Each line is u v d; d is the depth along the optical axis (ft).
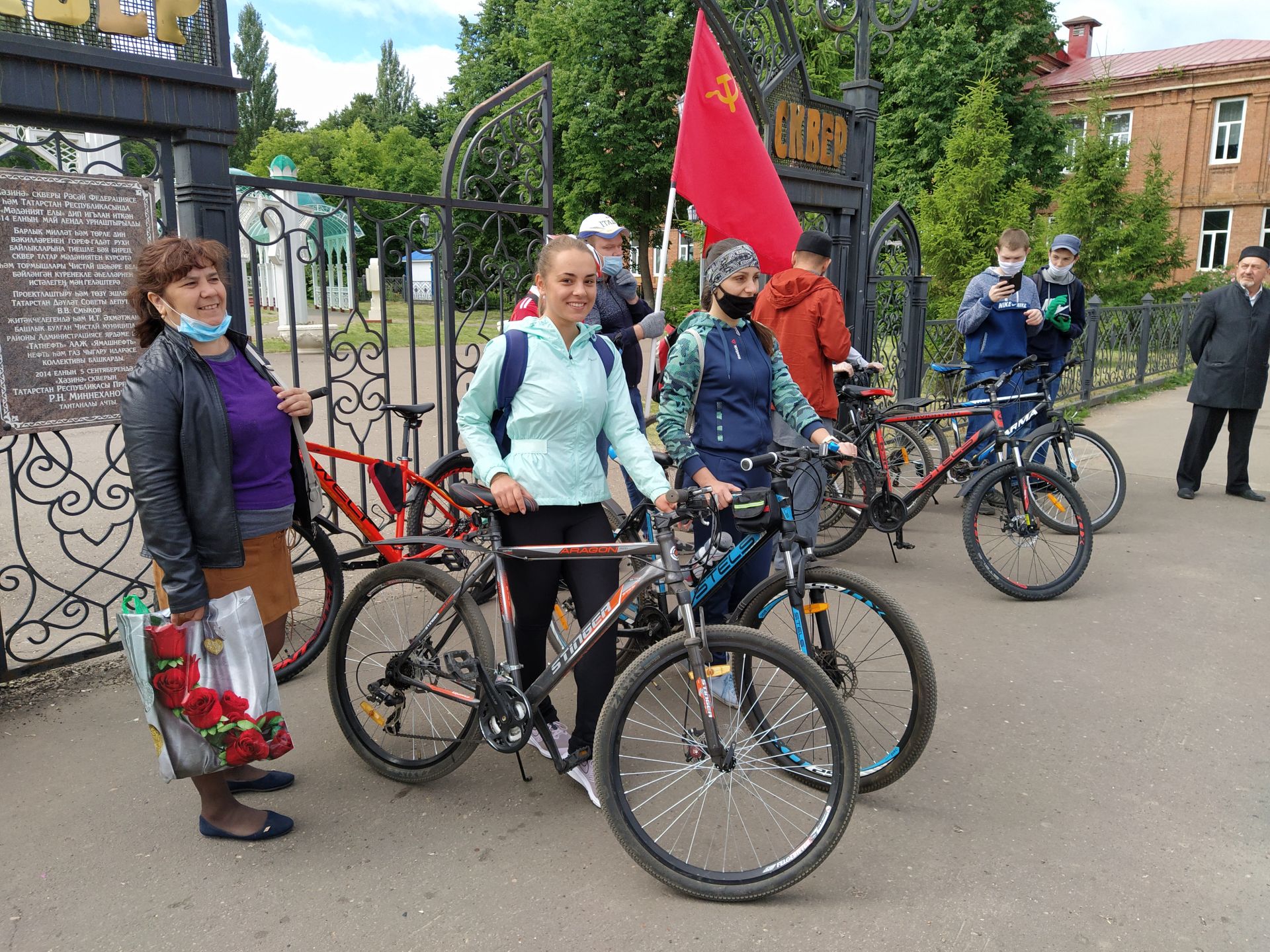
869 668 11.91
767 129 18.51
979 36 72.23
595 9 72.64
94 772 9.57
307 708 11.12
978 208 46.24
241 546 8.23
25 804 8.96
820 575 9.11
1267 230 83.97
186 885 7.80
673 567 7.89
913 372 26.20
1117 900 7.64
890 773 8.86
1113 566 16.62
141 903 7.56
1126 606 14.61
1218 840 8.51
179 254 7.63
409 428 13.93
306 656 11.90
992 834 8.58
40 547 16.58
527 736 8.51
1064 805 9.09
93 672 12.00
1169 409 34.94
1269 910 7.53
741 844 8.39
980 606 14.65
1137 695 11.50
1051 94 91.86
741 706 8.18
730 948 7.06
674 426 10.19
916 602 14.88
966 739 10.38
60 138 11.01
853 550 17.80
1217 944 7.13
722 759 7.87
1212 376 20.65
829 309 14.01
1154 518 19.93
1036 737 10.43
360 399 14.29
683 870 7.60
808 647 8.95
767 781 9.46
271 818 8.54
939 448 20.47
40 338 10.62
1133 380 39.96
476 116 15.19
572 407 8.55
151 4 10.98
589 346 8.84
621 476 22.48
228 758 7.95
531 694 8.45
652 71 73.00
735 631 7.66
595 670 8.77
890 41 21.40
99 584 15.03
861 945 7.11
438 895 7.70
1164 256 57.11
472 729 8.94
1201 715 10.96
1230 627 13.71
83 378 11.03
